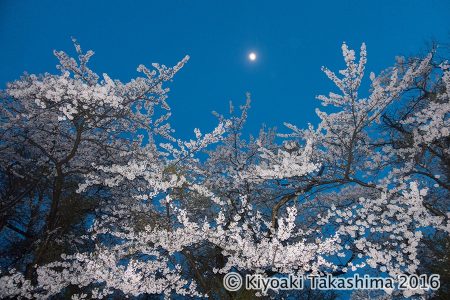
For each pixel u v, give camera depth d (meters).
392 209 6.55
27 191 7.85
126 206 8.59
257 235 8.16
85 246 9.49
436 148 8.44
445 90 8.24
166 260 7.33
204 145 8.94
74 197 8.88
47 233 7.77
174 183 6.98
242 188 10.20
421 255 7.78
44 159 9.54
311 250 6.64
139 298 9.99
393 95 7.33
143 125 9.66
